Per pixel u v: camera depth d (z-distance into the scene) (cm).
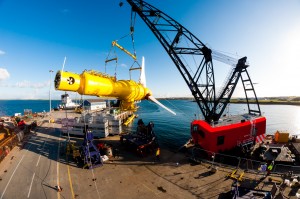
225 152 1945
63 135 2816
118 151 2041
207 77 2662
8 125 3553
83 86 1647
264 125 2356
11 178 1454
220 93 2823
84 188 1307
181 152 2167
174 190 1277
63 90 1560
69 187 1320
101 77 1916
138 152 1977
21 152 2052
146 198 1181
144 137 2241
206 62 2648
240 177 1413
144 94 3347
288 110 12088
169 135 3797
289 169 1606
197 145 2109
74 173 1545
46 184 1361
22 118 4544
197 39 2506
